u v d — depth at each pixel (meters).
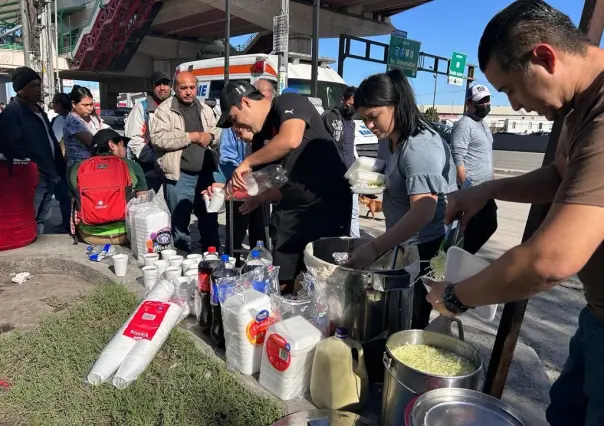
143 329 2.42
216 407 1.99
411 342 1.89
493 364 1.87
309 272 2.23
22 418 2.03
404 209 2.23
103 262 3.74
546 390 2.32
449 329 2.05
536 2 1.16
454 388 1.43
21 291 3.48
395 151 2.17
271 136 2.60
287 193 2.66
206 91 10.09
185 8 23.41
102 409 2.06
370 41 16.98
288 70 8.98
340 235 2.75
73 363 2.39
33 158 4.87
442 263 1.98
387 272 2.00
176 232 4.31
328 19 20.89
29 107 4.89
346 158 5.28
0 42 31.91
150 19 24.52
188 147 4.14
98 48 27.36
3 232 3.99
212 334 2.47
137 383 2.18
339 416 1.84
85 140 5.21
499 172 14.09
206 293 2.56
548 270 1.02
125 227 4.17
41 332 2.70
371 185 2.47
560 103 1.19
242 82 2.60
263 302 2.21
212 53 31.47
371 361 2.07
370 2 20.72
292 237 2.71
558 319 3.65
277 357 2.00
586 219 0.99
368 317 2.02
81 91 5.33
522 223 7.20
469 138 4.35
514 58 1.16
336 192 2.66
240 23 24.83
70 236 4.54
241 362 2.18
